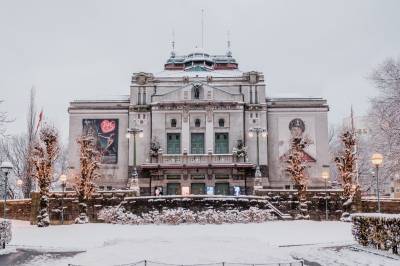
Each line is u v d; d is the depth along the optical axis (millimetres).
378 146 37500
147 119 70812
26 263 22688
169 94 71000
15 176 84938
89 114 71312
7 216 54781
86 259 19078
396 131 35250
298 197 50250
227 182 66625
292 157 51312
